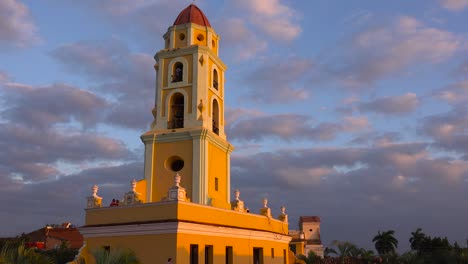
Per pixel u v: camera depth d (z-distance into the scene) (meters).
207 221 26.67
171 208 24.50
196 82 32.53
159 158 31.58
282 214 38.84
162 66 33.97
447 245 88.12
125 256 21.56
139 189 30.44
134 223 24.97
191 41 33.97
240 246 29.80
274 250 34.91
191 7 35.94
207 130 30.80
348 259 63.81
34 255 18.70
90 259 26.03
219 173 32.94
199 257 25.33
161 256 23.91
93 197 27.56
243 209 33.41
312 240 99.88
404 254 61.72
